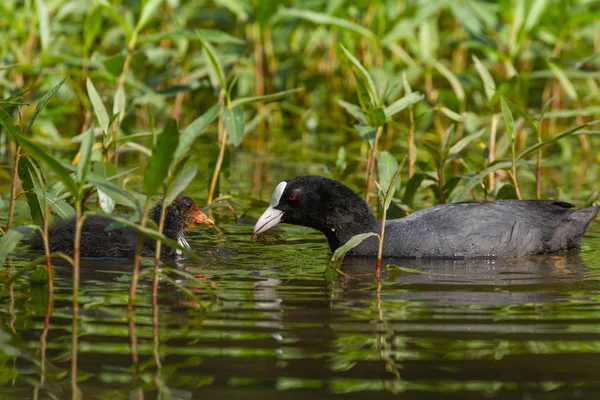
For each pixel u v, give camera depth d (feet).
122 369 23.02
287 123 78.79
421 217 39.19
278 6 69.97
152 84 63.36
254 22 70.59
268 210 40.01
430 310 28.48
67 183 27.32
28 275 32.81
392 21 67.31
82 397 21.29
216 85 51.01
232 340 25.21
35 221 35.55
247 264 35.94
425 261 37.22
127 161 62.49
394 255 38.19
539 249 39.04
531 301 29.76
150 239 38.68
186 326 26.45
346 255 38.50
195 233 43.01
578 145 73.46
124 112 43.42
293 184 39.58
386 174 42.39
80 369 22.97
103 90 61.98
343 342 25.12
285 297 30.12
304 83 75.61
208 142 70.79
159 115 74.08
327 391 21.67
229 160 47.85
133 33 51.70
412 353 24.27
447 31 75.41
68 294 29.91
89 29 58.49
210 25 77.00
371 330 26.25
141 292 30.50
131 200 28.25
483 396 21.39
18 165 33.76
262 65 77.41
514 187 41.91
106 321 26.86
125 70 52.11
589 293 30.96
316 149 69.41
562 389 21.89
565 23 67.41
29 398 21.22
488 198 48.11
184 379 22.34
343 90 78.84
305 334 25.80
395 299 29.96
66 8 63.62
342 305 29.07
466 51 79.36
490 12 67.62
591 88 72.49
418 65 75.15
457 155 43.70
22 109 61.31
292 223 39.93
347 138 74.43
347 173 47.47
